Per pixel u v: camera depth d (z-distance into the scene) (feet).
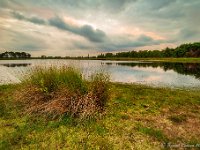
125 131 15.55
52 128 16.02
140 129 15.66
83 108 18.19
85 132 15.34
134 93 29.68
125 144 13.58
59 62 21.76
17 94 22.35
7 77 49.03
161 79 48.78
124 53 368.89
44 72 21.65
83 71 21.54
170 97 27.07
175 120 17.94
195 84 40.06
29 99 20.40
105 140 14.06
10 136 14.47
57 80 20.58
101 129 15.78
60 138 14.32
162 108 21.62
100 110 19.22
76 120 17.35
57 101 18.51
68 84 19.76
